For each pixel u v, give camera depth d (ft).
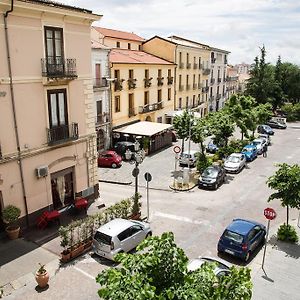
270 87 186.19
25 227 49.75
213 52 178.81
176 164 82.89
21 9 44.39
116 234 41.57
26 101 47.57
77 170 58.29
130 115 110.32
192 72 153.99
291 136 140.36
